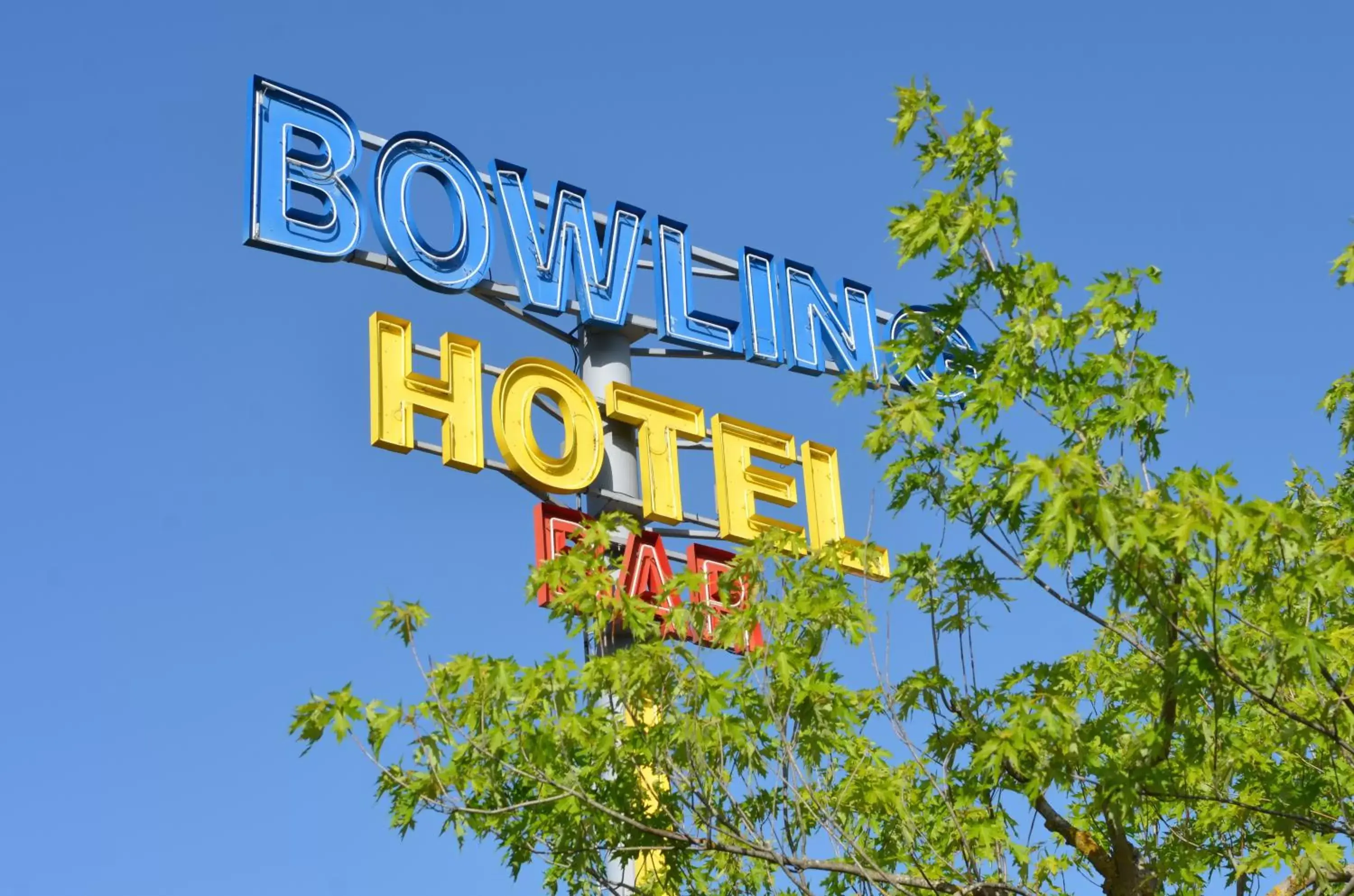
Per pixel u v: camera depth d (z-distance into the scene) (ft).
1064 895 47.50
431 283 73.92
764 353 84.89
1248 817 45.55
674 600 45.68
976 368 42.37
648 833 43.45
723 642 42.91
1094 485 34.81
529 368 75.61
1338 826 40.14
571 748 44.27
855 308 90.53
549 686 42.93
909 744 41.04
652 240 83.82
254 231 69.05
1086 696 51.42
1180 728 39.37
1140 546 34.37
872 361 89.15
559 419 78.18
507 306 77.87
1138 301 40.22
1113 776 38.04
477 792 43.45
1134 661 50.42
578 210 81.87
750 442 82.74
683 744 41.47
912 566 42.27
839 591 43.11
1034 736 37.91
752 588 44.14
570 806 43.27
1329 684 38.52
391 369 71.15
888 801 43.93
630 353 82.02
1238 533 34.68
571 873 47.75
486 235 77.15
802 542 44.52
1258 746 46.52
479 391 73.46
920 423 40.11
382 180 73.97
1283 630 36.78
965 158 42.06
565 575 46.52
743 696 42.93
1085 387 39.60
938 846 44.57
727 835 41.04
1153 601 36.50
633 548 74.33
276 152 71.36
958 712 41.78
